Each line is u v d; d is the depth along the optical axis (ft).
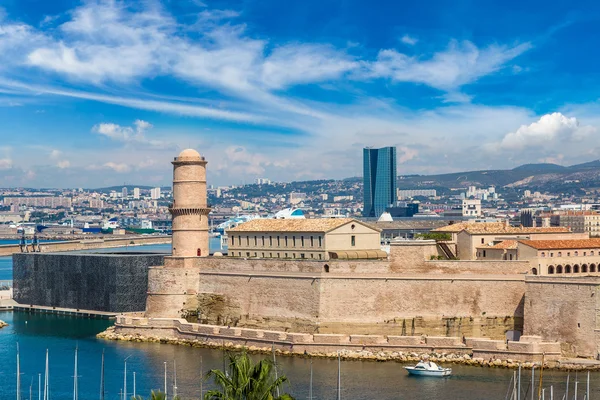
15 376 565.94
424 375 538.47
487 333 627.05
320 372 552.41
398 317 637.30
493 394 495.41
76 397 503.61
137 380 543.39
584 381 519.19
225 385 360.48
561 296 586.86
